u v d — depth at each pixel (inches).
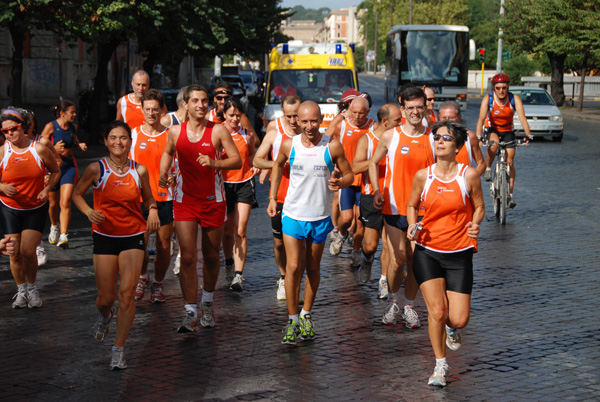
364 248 526.9
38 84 2474.2
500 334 424.5
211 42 1665.8
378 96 3902.6
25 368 372.8
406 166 439.5
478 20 6658.5
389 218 444.5
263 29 2364.7
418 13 5871.1
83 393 339.9
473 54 2039.9
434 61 2075.5
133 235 382.0
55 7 1144.2
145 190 388.8
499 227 755.4
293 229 411.2
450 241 352.2
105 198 377.4
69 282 543.2
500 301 493.7
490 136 803.4
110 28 1204.5
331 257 635.5
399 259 439.2
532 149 1485.0
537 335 422.0
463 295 353.4
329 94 1187.3
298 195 411.2
